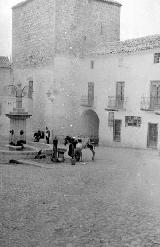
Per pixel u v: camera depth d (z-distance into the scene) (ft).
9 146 71.41
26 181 43.50
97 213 31.14
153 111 85.40
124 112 93.35
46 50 110.22
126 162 63.82
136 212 31.63
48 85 109.19
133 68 90.94
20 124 72.54
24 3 120.57
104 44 107.24
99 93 101.04
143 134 88.38
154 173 52.06
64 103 107.96
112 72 96.78
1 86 130.62
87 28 111.24
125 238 25.54
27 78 120.57
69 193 38.04
